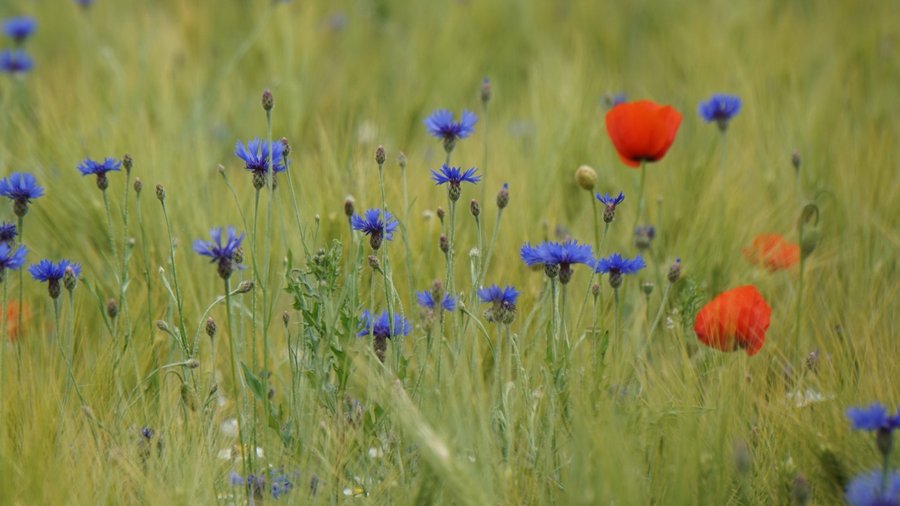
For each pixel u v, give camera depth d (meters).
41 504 4.87
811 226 5.18
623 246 5.45
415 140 5.91
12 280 5.29
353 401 5.00
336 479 4.92
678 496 4.84
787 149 5.69
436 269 5.28
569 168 5.63
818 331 5.18
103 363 5.06
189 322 5.22
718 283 5.37
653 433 4.92
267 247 5.02
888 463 4.89
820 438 4.92
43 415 4.96
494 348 5.11
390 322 5.00
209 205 5.45
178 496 4.86
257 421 5.04
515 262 5.27
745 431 4.97
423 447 4.81
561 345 4.99
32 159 5.54
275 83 5.92
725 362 5.06
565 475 4.90
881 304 5.23
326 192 5.34
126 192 5.10
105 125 5.68
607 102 5.74
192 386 5.01
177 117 5.82
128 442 4.94
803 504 4.86
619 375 5.02
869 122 5.76
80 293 5.28
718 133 5.66
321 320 5.00
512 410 4.96
